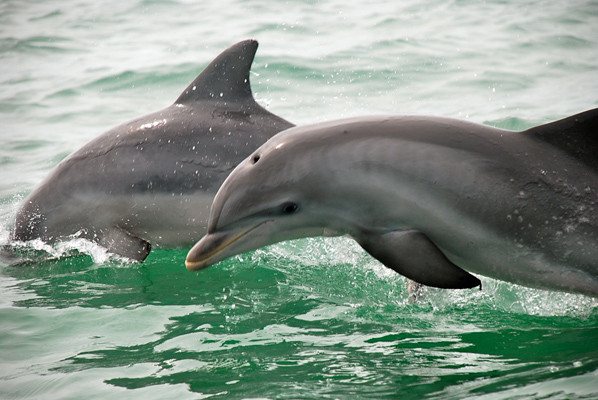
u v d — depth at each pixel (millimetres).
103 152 12469
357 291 10938
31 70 22984
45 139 17766
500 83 19922
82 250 12586
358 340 9305
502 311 10047
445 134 8922
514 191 8672
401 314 10086
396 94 19391
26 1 31109
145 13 28688
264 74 20750
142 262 12242
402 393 7898
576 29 24312
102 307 10523
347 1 29094
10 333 9711
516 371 8297
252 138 12000
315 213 8984
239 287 11172
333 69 21188
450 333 9445
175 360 8883
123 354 9078
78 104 20000
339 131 9086
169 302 10680
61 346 9352
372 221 8820
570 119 8852
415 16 26562
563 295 10062
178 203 11930
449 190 8641
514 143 8945
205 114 12375
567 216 8727
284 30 25266
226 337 9477
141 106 19719
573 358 8547
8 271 12039
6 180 15531
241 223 9094
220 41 24438
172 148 12062
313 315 10117
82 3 30516
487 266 8953
